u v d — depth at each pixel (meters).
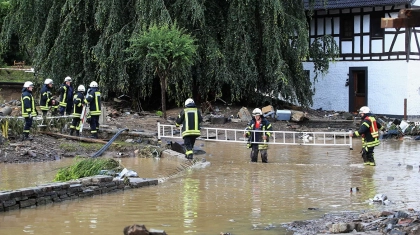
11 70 43.88
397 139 26.59
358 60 36.62
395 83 35.16
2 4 46.22
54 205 10.93
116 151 19.58
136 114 29.42
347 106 37.22
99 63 29.11
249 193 12.44
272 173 15.58
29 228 9.12
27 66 49.09
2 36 32.25
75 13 29.98
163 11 27.92
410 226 8.79
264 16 30.42
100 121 24.33
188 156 17.91
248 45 30.27
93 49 29.20
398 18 9.45
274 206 11.08
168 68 27.33
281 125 28.70
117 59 29.25
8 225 9.30
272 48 30.36
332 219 9.87
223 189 12.91
